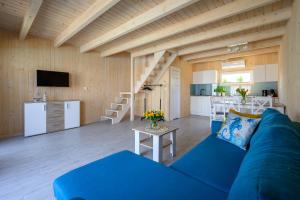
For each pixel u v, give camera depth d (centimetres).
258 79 589
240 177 75
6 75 394
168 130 274
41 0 235
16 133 409
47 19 335
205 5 276
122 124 541
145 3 272
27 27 330
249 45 477
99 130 459
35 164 250
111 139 375
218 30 366
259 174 65
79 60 534
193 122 575
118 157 165
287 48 341
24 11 301
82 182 122
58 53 482
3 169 234
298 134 118
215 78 696
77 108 493
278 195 52
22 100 418
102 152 298
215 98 506
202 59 685
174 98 640
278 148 88
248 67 641
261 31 388
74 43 498
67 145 333
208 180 133
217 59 659
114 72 641
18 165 246
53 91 475
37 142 351
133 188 115
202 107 718
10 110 401
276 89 580
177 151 308
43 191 186
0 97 387
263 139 111
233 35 417
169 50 523
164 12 266
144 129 281
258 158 83
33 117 401
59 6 285
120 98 639
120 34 363
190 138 386
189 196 107
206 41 466
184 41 434
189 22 324
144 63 666
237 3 261
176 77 648
